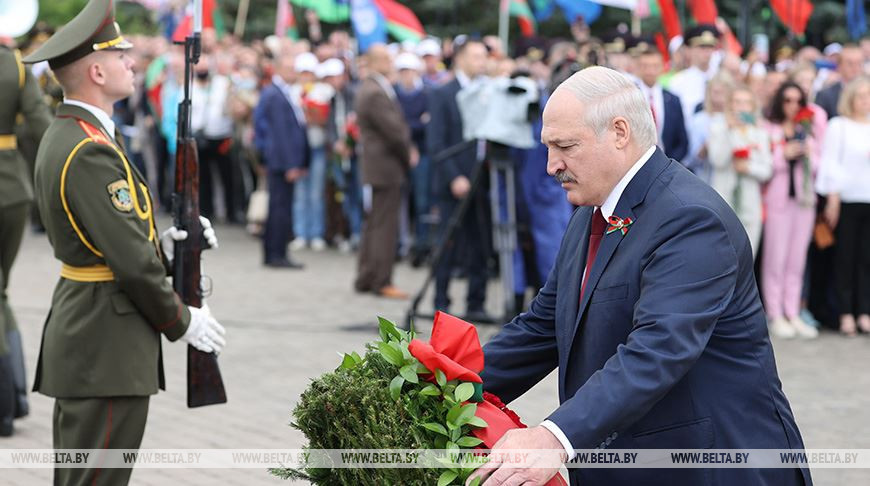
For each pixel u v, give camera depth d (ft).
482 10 70.28
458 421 9.53
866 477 18.06
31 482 17.76
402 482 9.32
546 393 23.13
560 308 10.46
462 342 10.03
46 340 14.26
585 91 9.71
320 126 44.83
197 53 15.05
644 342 9.26
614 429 9.20
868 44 41.78
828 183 29.89
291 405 22.25
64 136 13.76
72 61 13.80
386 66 34.86
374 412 9.43
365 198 36.88
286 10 53.98
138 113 53.31
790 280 30.25
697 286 9.40
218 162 51.49
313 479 9.84
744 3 39.63
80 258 13.88
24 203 20.90
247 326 29.96
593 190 9.87
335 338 28.55
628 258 9.78
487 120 28.27
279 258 40.32
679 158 30.30
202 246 15.03
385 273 34.76
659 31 60.80
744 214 29.27
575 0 50.83
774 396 9.94
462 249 31.09
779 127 30.01
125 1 76.28
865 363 26.63
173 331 14.26
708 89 29.78
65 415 14.10
